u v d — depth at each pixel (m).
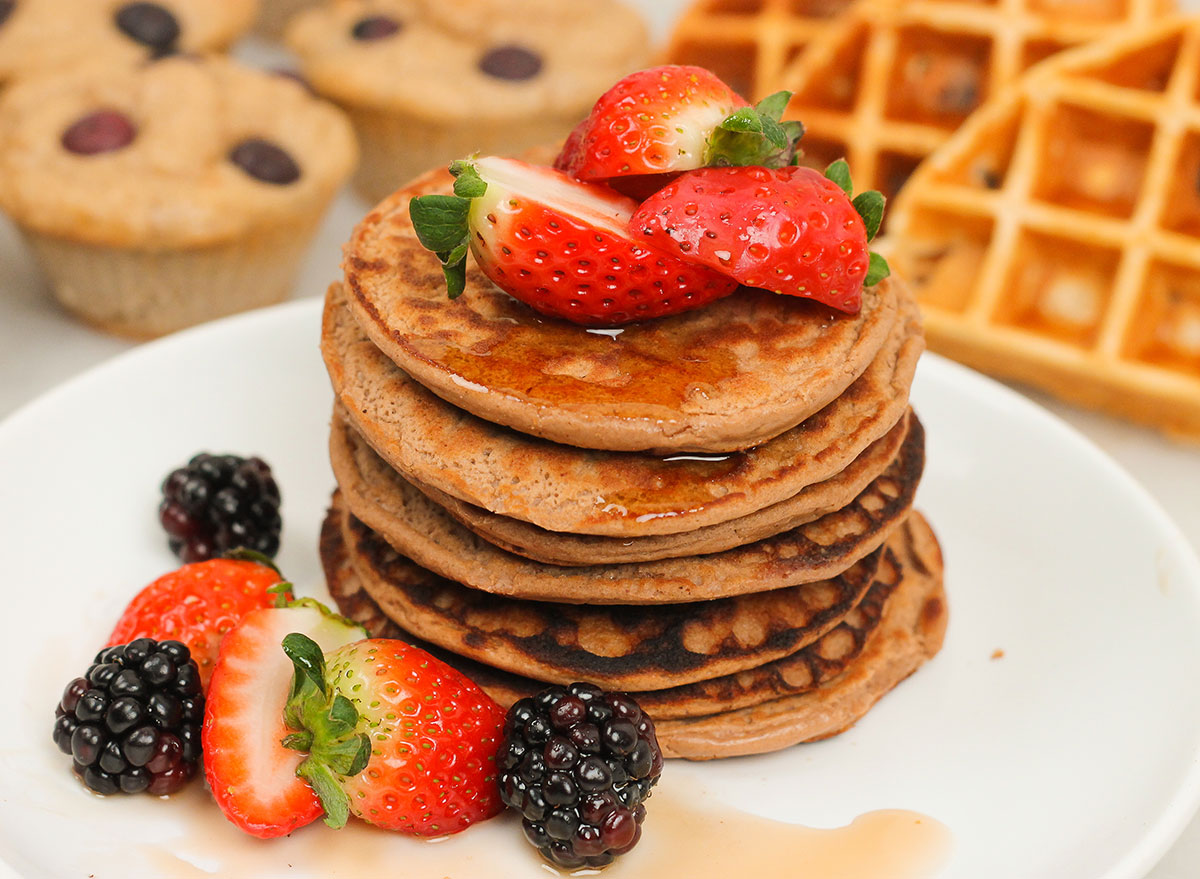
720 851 0.31
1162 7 0.46
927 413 0.39
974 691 0.34
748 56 0.49
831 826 0.32
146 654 0.31
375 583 0.33
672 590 0.31
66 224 0.45
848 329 0.31
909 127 0.45
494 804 0.31
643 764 0.30
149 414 0.39
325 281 0.53
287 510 0.38
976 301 0.42
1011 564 0.37
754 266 0.29
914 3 0.45
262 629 0.31
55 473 0.37
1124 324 0.42
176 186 0.45
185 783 0.31
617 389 0.30
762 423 0.30
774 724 0.32
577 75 0.53
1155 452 0.44
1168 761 0.32
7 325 0.48
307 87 0.54
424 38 0.55
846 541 0.32
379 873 0.30
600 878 0.30
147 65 0.49
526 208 0.29
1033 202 0.42
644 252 0.29
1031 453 0.38
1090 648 0.34
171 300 0.47
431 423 0.31
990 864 0.31
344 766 0.30
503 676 0.32
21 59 0.51
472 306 0.31
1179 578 0.35
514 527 0.31
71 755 0.31
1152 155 0.42
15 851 0.30
